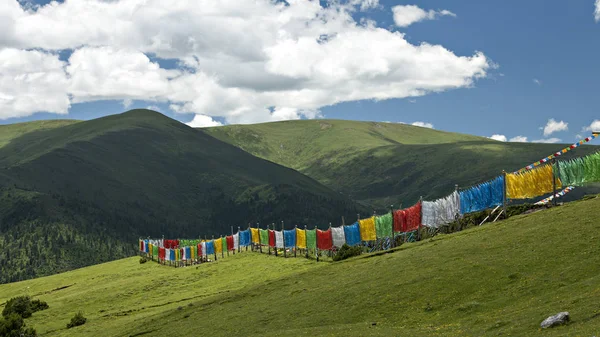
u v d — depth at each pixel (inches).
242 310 1971.0
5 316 3041.3
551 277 1278.3
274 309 1849.2
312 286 2014.0
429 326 1270.9
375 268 1924.2
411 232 2463.1
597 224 1472.7
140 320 2352.4
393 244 2517.2
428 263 1699.1
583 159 1897.1
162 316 2262.6
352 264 2199.8
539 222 1704.0
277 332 1557.6
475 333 1109.1
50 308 3267.7
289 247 3353.8
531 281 1299.2
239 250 4050.2
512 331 1045.8
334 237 2930.6
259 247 3914.9
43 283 4997.5
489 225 1996.8
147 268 4739.2
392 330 1304.1
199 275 3400.6
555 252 1398.9
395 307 1464.1
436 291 1454.2
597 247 1328.7
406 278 1633.9
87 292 3604.8
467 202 2233.0
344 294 1720.0
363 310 1523.1
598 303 1015.6
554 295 1171.3
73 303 3280.0
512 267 1416.1
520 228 1720.0
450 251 1743.4
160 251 5068.9
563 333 941.8
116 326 2374.5
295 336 1451.8
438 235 2226.9
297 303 1827.0
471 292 1378.0
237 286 2738.7
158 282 3425.2
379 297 1567.4
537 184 2025.1
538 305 1150.3
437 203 2348.7
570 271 1262.3
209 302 2256.4
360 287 1727.4
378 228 2623.0
